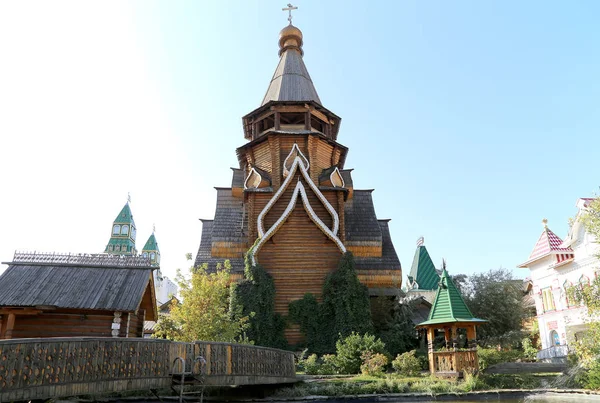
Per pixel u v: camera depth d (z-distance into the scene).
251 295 29.59
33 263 20.66
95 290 19.64
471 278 40.19
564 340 34.22
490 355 27.23
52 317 19.84
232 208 36.84
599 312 19.92
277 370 19.20
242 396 18.77
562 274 35.25
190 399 16.98
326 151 37.16
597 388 18.86
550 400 17.45
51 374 11.20
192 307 23.41
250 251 30.95
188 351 15.13
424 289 56.09
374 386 19.06
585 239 31.97
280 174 34.47
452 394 18.53
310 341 29.33
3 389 10.16
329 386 19.17
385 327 31.42
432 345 22.28
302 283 31.19
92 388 12.09
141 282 20.47
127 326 19.59
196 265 33.25
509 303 37.59
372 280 33.50
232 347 16.67
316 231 32.31
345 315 29.28
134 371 13.30
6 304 18.16
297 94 38.22
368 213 36.78
